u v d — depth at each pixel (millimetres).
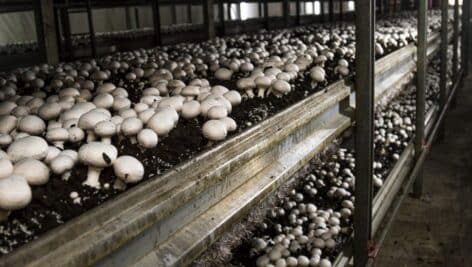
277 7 11703
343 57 2678
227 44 3848
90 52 4211
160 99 1452
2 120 1218
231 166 1062
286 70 1992
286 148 1398
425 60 3014
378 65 2369
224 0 5863
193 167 980
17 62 3453
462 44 6688
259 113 1485
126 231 768
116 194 925
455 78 5648
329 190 2553
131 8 8609
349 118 1851
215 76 2115
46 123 1349
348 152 3170
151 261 847
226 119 1271
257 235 2098
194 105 1342
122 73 2439
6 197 751
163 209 849
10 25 7000
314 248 1961
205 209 1017
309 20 8148
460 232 2854
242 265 1890
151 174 1023
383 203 2281
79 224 728
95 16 8125
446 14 4141
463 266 2498
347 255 1928
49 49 3131
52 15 3127
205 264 1051
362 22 1674
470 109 5879
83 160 932
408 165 2949
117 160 944
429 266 2512
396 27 4871
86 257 699
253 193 1136
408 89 4605
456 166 3969
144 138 1102
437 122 3893
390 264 2543
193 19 9672
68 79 2047
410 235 2840
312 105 1587
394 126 3713
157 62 2652
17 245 741
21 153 945
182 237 923
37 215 828
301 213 2324
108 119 1185
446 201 3291
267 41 3896
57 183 935
